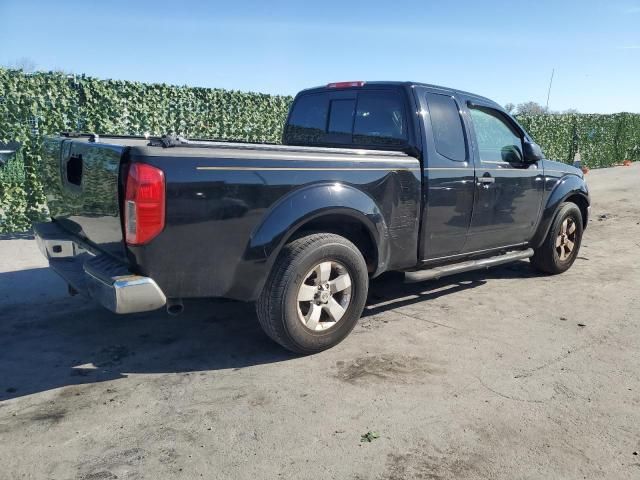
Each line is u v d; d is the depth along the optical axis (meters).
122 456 2.77
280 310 3.78
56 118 8.00
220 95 10.23
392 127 4.77
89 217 3.77
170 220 3.26
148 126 9.16
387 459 2.79
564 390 3.57
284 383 3.59
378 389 3.53
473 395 3.48
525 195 5.71
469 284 6.08
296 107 5.76
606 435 3.06
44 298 5.25
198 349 4.14
